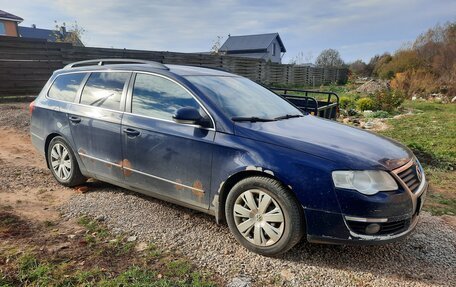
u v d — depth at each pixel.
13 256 3.08
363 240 2.89
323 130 3.60
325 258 3.23
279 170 3.02
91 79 4.55
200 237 3.54
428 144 8.36
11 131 8.20
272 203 3.12
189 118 3.37
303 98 7.05
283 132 3.35
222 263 3.12
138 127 3.86
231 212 3.36
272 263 3.13
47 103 4.92
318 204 2.92
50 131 4.83
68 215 3.97
